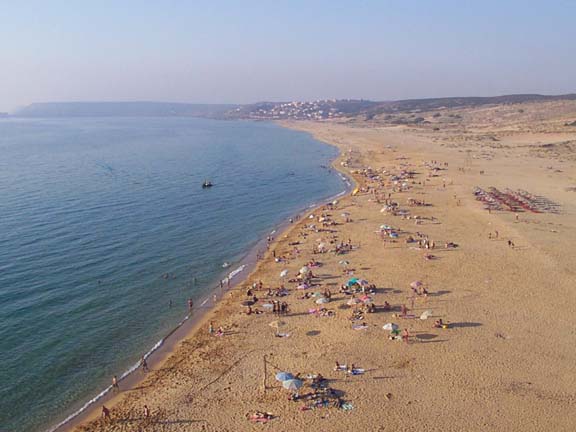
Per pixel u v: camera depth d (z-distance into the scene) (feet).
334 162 435.94
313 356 112.68
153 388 103.45
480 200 254.06
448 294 141.38
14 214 234.38
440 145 514.27
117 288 152.46
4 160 446.19
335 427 88.99
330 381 102.94
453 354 111.04
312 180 353.10
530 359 108.27
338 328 124.77
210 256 184.34
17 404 97.66
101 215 237.66
